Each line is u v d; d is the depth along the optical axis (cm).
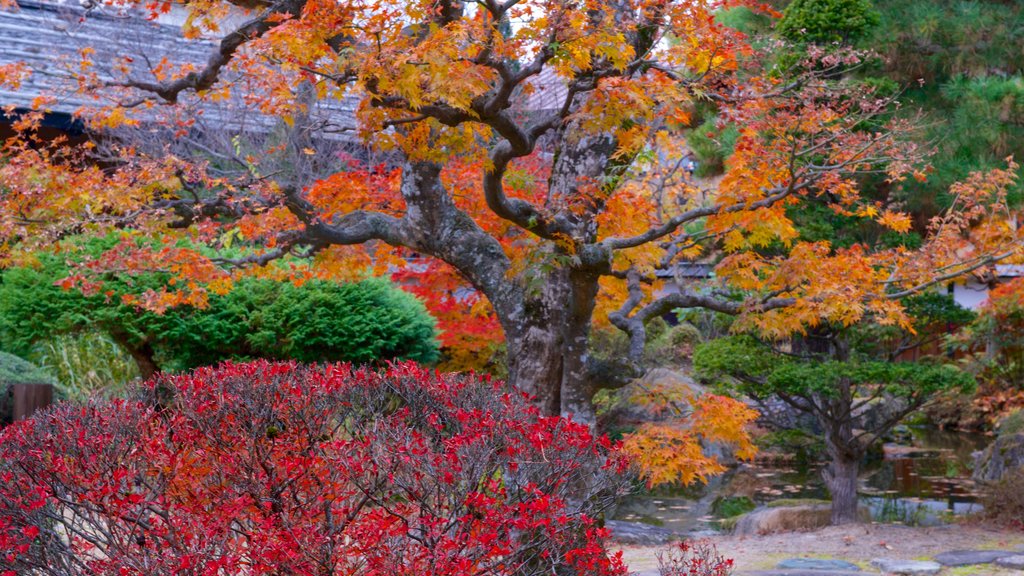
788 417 1579
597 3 538
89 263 693
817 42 963
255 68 607
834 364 960
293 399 403
